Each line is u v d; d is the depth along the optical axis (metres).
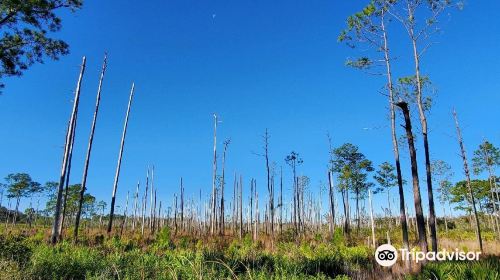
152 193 44.41
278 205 40.75
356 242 27.06
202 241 23.88
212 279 6.88
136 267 8.66
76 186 42.50
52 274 7.73
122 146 24.78
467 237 33.66
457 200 35.72
